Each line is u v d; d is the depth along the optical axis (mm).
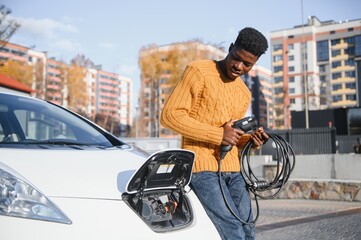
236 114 2777
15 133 3107
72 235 1915
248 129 2617
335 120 34344
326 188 8391
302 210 7094
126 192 2162
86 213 2010
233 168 2738
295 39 117625
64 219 1950
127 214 2100
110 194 2150
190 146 2672
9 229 1852
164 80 83000
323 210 7043
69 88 86062
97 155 2580
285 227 5539
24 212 1917
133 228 2061
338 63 114625
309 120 35312
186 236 2266
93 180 2205
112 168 2402
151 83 85250
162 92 83812
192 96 2609
